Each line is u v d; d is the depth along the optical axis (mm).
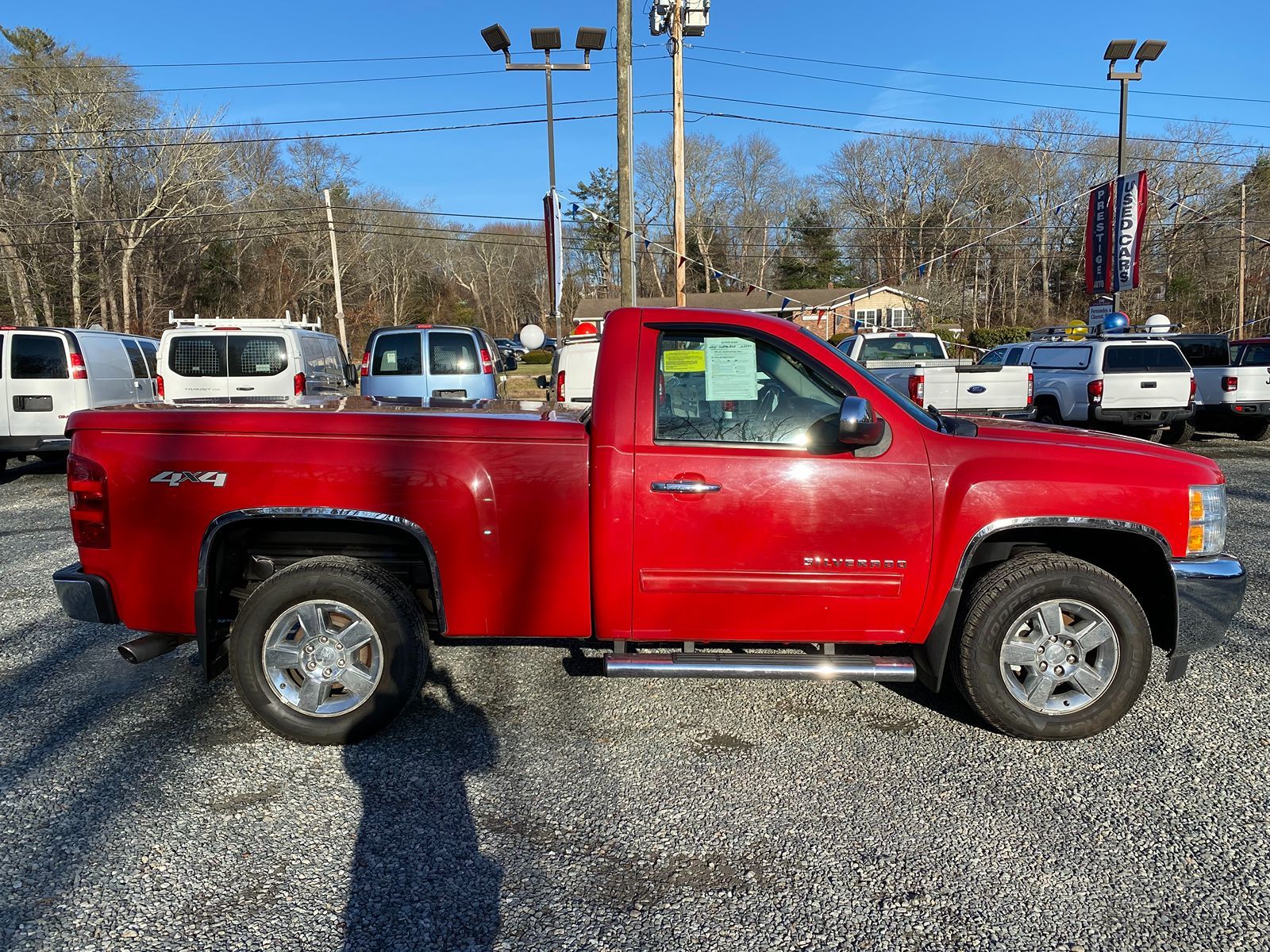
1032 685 3490
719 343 3449
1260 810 3037
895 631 3480
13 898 2529
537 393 26984
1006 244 55969
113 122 37812
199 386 10703
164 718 3805
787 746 3557
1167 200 43031
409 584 3787
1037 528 3420
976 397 12008
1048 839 2871
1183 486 3414
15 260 36438
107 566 3508
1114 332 15398
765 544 3367
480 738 3627
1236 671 4328
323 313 55531
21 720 3773
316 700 3494
